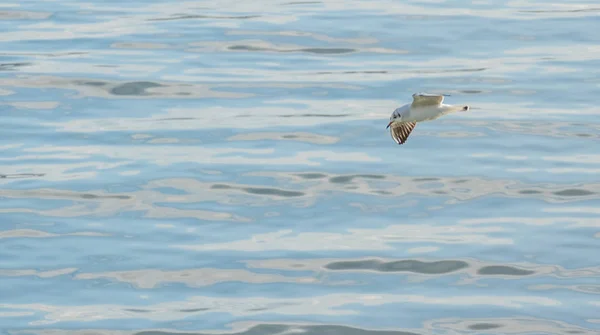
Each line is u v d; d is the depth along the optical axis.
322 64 27.33
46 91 25.78
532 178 21.48
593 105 24.67
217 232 19.66
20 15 31.09
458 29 29.42
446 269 18.47
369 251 18.95
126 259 18.78
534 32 29.14
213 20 30.56
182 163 22.17
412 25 29.83
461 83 25.89
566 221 19.89
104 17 31.00
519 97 25.16
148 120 24.28
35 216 20.17
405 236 19.48
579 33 29.03
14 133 23.62
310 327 16.91
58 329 16.88
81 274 18.34
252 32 29.47
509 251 18.95
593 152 22.53
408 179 21.56
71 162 22.27
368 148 22.84
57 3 32.34
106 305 17.52
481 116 24.25
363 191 21.11
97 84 26.14
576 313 17.30
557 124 23.77
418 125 23.88
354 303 17.52
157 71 26.91
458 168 21.95
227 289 17.91
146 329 16.88
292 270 18.42
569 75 26.22
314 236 19.53
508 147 22.81
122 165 22.11
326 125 23.83
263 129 23.70
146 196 20.91
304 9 31.52
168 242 19.31
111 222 20.00
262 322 17.02
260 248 19.09
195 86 26.06
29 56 27.86
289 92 25.66
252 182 21.42
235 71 26.95
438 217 20.16
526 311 17.34
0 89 25.86
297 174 21.72
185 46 28.58
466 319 17.16
